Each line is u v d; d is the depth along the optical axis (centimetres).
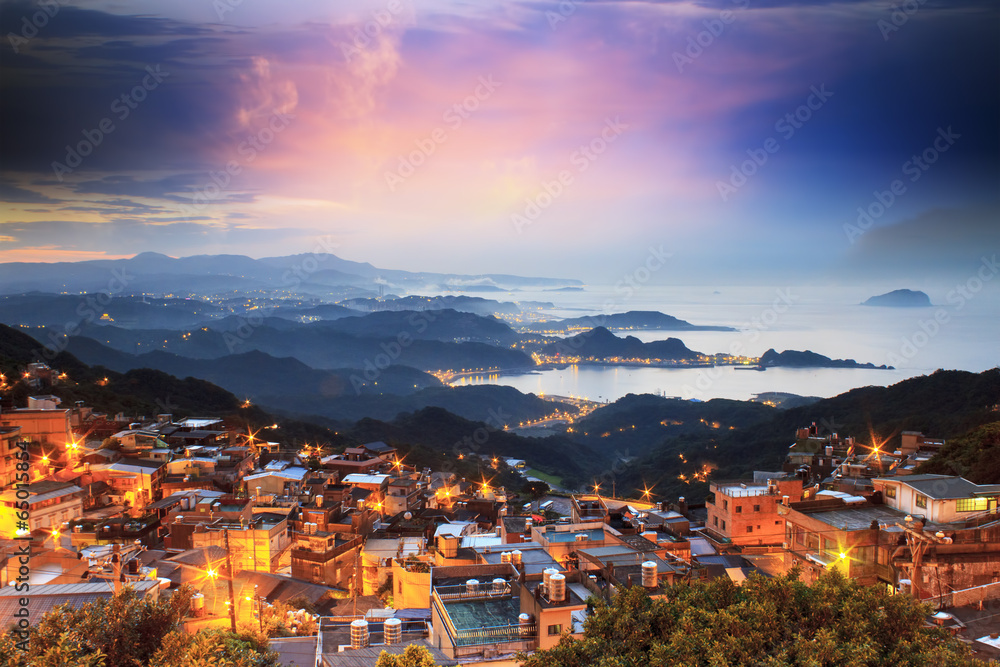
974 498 4741
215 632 3138
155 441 9744
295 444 13888
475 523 8106
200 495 8206
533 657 2909
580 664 2856
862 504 5119
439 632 3722
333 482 9894
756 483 7600
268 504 8050
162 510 7712
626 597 3200
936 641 2850
